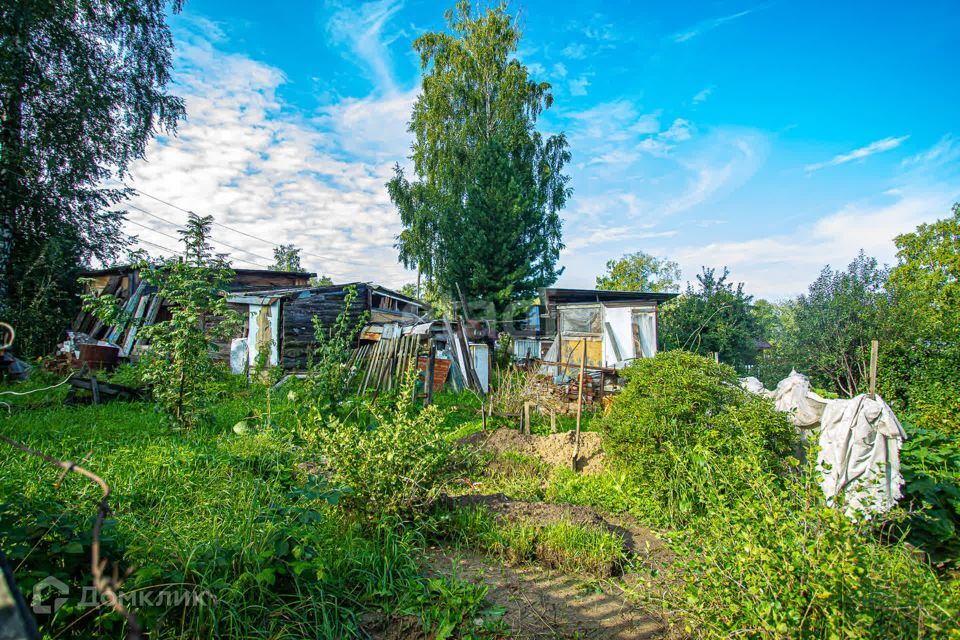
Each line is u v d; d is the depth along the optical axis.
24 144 16.66
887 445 5.03
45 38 16.75
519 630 3.47
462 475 6.89
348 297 10.34
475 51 31.39
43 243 17.70
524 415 9.97
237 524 3.80
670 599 3.57
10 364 11.81
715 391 6.25
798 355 15.89
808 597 2.80
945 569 4.65
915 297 14.09
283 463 5.59
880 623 2.70
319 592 3.38
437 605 3.53
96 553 1.17
